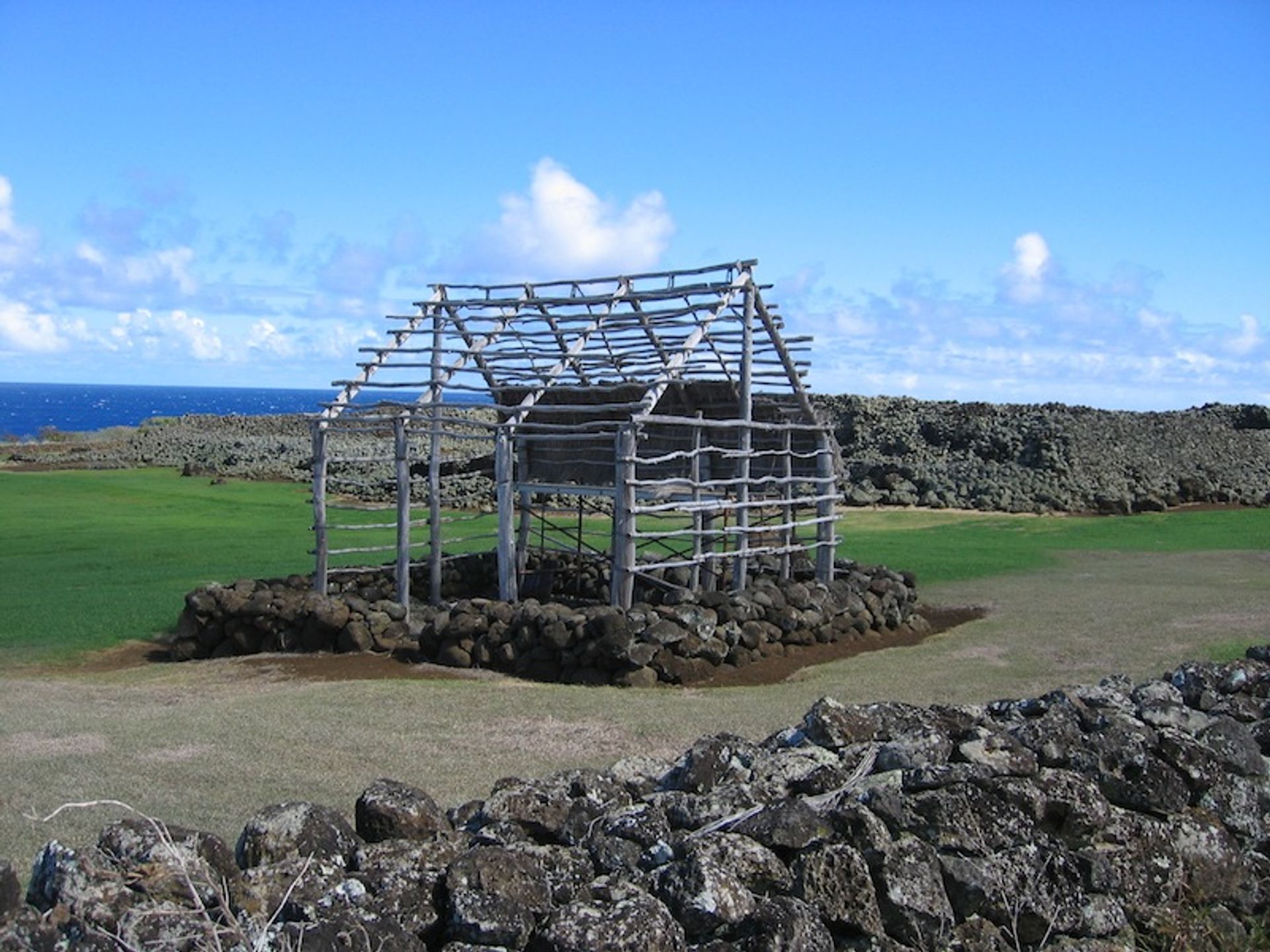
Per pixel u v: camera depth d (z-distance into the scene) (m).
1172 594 20.67
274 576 22.89
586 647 14.96
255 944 4.32
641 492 18.59
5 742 11.37
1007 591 21.92
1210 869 6.44
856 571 20.67
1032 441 41.97
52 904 4.50
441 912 5.02
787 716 12.45
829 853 5.36
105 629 18.64
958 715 7.24
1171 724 7.23
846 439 45.41
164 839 4.79
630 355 21.17
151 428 66.69
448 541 20.89
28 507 36.34
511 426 18.73
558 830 6.02
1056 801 6.11
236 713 12.73
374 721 12.32
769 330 19.61
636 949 4.62
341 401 19.03
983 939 5.54
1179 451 43.22
